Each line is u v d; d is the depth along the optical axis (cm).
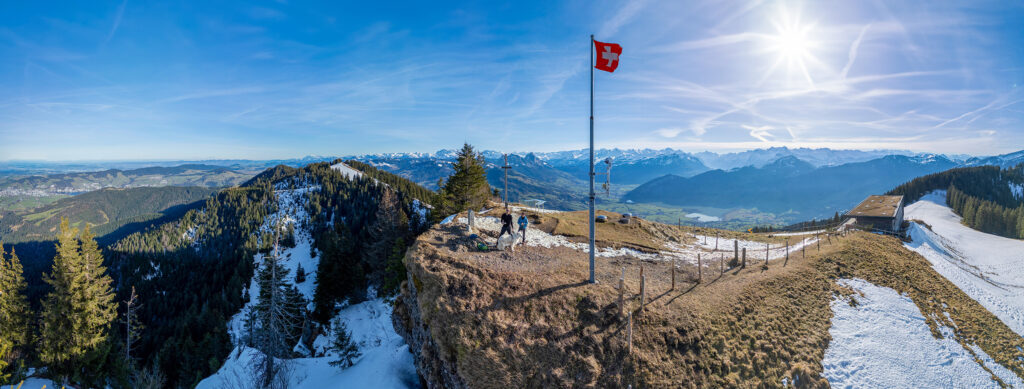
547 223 3750
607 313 1888
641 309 1956
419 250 2392
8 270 4244
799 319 2336
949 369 2236
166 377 5338
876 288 3123
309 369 3203
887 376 2039
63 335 3831
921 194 18850
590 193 2120
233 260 13112
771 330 2130
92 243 4328
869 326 2488
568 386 1593
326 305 5553
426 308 1953
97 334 4069
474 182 5925
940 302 3164
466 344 1712
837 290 2895
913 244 6184
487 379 1628
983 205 13212
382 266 5766
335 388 2511
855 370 2025
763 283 2678
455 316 1828
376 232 6222
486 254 2458
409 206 13638
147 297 12206
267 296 3353
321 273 5688
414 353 2258
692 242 4341
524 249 2709
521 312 1853
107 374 4194
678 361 1750
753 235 5506
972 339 2648
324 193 19450
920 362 2238
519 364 1653
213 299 9669
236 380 3231
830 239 4694
